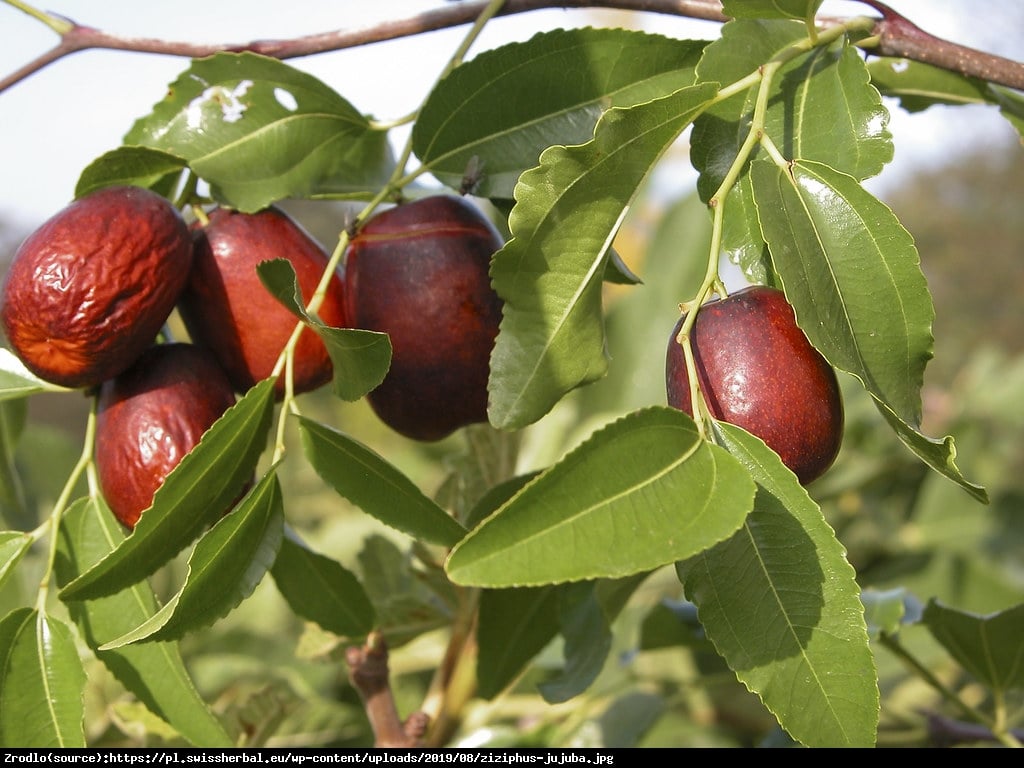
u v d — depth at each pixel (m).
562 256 0.21
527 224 0.20
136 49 0.26
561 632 0.27
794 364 0.21
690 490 0.19
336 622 0.26
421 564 0.29
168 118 0.24
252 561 0.21
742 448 0.20
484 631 0.28
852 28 0.23
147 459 0.22
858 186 0.20
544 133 0.24
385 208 0.25
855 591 0.19
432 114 0.24
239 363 0.24
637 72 0.24
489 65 0.24
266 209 0.24
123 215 0.22
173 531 0.21
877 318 0.20
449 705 0.30
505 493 0.25
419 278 0.23
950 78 0.27
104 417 0.23
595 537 0.18
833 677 0.19
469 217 0.24
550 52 0.24
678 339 0.20
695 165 0.22
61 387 0.24
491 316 0.24
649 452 0.19
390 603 0.29
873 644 0.30
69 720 0.22
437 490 0.30
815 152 0.22
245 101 0.24
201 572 0.20
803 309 0.20
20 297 0.22
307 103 0.25
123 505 0.23
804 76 0.22
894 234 0.20
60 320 0.22
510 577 0.18
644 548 0.18
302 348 0.23
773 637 0.20
